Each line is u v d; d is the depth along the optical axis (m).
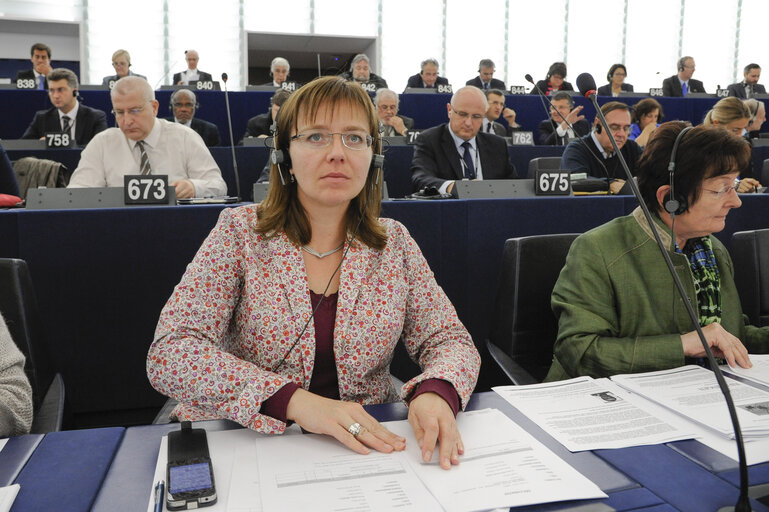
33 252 1.71
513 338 1.39
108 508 0.60
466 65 10.36
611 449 0.73
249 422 0.78
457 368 0.89
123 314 1.79
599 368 1.10
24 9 8.72
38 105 5.15
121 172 2.98
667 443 0.75
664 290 1.16
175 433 0.76
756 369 1.03
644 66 10.82
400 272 1.01
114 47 9.14
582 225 2.13
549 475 0.66
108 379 1.80
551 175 2.39
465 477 0.66
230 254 0.95
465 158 3.56
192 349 0.85
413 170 3.48
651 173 1.15
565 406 0.88
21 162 3.04
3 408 0.79
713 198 1.08
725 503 0.61
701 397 0.89
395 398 1.04
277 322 0.93
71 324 1.76
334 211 0.99
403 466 0.69
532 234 2.09
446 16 10.16
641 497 0.62
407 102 5.96
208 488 0.62
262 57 11.33
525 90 7.32
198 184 2.88
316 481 0.65
